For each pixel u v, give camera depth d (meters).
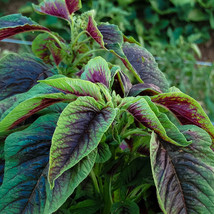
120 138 0.82
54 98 0.76
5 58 0.93
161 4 2.98
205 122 0.82
